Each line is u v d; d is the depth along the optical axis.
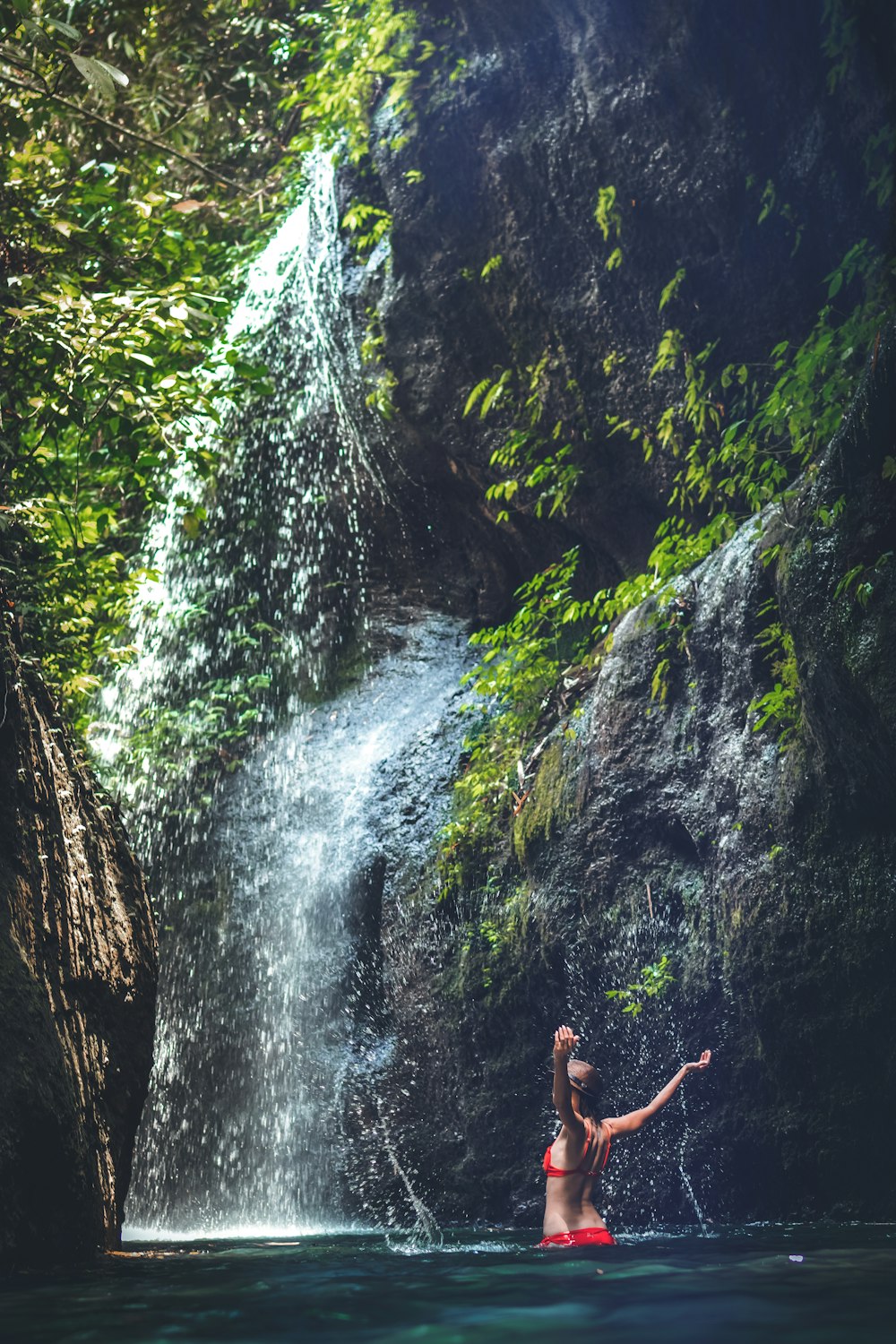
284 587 15.02
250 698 14.52
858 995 7.52
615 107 10.24
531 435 11.48
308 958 12.20
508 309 11.37
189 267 8.54
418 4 11.29
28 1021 5.41
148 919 7.47
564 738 10.13
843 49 8.53
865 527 6.86
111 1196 6.18
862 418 6.78
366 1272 4.30
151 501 8.51
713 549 9.48
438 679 13.56
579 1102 6.09
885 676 6.62
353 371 12.92
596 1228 5.73
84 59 6.69
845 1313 3.03
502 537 13.23
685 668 9.17
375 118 11.98
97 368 7.17
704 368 10.08
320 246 13.29
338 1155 10.95
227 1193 11.63
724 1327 2.83
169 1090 12.50
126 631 14.45
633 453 10.98
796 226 9.38
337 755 13.41
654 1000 8.83
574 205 10.68
